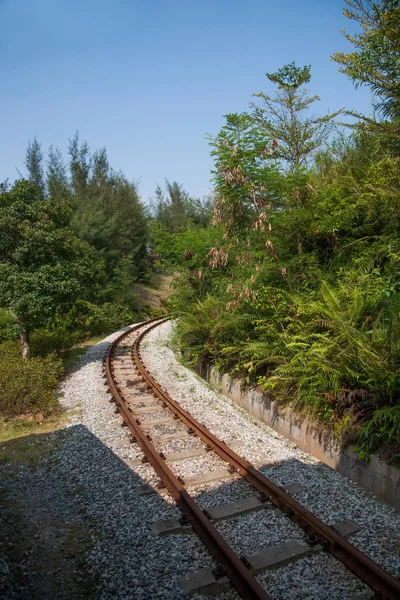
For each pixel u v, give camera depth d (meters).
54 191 29.98
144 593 3.42
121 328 21.95
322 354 6.14
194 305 11.37
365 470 5.16
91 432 6.94
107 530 4.32
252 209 9.05
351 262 7.82
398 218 7.45
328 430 5.89
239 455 5.88
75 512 4.74
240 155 8.35
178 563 3.75
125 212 34.75
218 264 10.16
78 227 26.73
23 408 8.09
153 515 4.50
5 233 11.40
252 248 8.84
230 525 4.33
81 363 12.49
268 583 3.54
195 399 8.59
